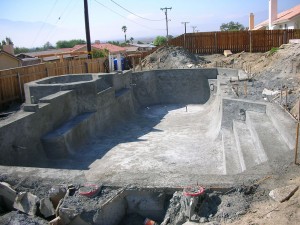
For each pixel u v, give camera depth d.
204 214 5.53
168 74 21.77
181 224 5.55
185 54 27.17
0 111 15.76
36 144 11.16
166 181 6.35
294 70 16.25
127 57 28.94
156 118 17.84
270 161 6.88
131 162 11.13
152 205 6.16
